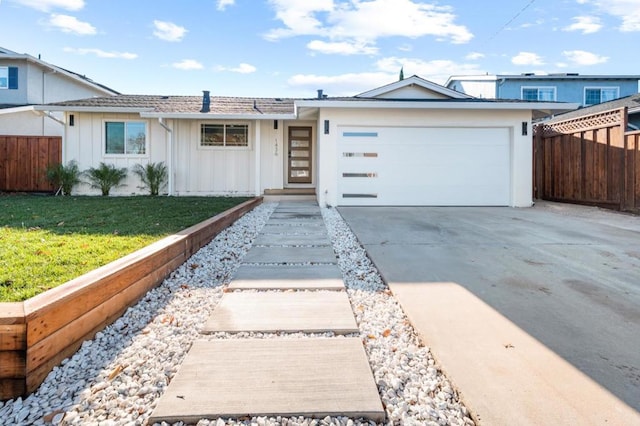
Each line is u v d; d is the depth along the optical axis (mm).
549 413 1692
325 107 9312
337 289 3416
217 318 2748
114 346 2344
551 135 10898
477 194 9719
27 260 3346
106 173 11227
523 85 21844
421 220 7336
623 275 3758
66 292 2182
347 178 9562
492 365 2092
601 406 1737
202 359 2166
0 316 1812
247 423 1670
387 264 4188
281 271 3957
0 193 12094
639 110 13305
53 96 18875
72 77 19312
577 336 2439
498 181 9719
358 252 4820
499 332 2504
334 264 4258
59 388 1912
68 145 11492
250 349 2295
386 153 9594
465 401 1784
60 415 1710
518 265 4137
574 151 10047
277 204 10305
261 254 4691
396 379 1994
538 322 2660
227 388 1886
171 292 3305
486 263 4227
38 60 17734
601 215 8047
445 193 9688
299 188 12055
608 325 2604
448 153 9656
